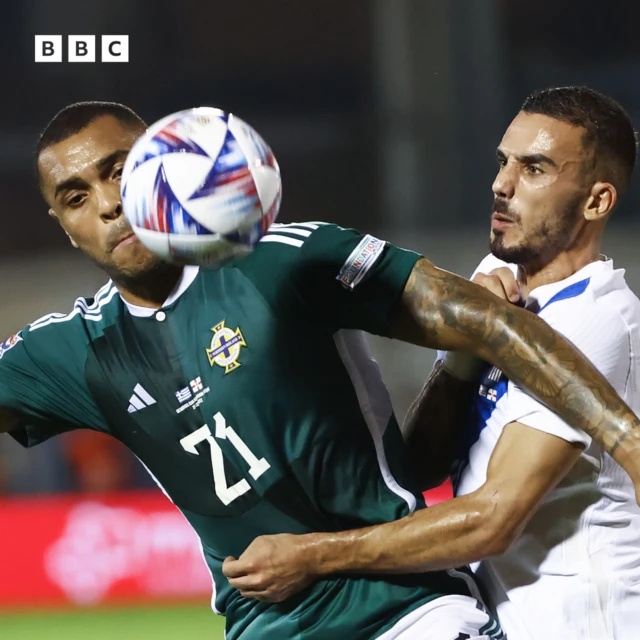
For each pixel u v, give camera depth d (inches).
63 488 1295.5
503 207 397.1
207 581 1011.3
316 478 373.4
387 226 1924.2
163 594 1009.5
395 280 365.7
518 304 406.0
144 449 395.9
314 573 370.9
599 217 398.9
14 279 1859.0
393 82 1916.8
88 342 396.8
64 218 371.2
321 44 1959.9
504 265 430.3
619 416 344.5
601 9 1941.4
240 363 369.7
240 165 320.2
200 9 1955.0
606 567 392.2
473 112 1897.1
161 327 382.3
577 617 388.8
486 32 1898.4
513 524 366.6
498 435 394.9
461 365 411.2
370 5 1951.3
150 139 324.2
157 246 324.5
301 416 370.6
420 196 1905.8
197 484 388.8
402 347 1536.7
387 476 383.9
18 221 1902.1
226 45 1969.7
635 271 1713.8
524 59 1945.1
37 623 965.8
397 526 369.4
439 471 429.4
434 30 1895.9
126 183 325.4
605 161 393.7
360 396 383.2
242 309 371.2
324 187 1945.1
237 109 1977.1
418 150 1908.2
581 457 389.1
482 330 358.0
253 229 325.4
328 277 370.6
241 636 397.4
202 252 322.7
